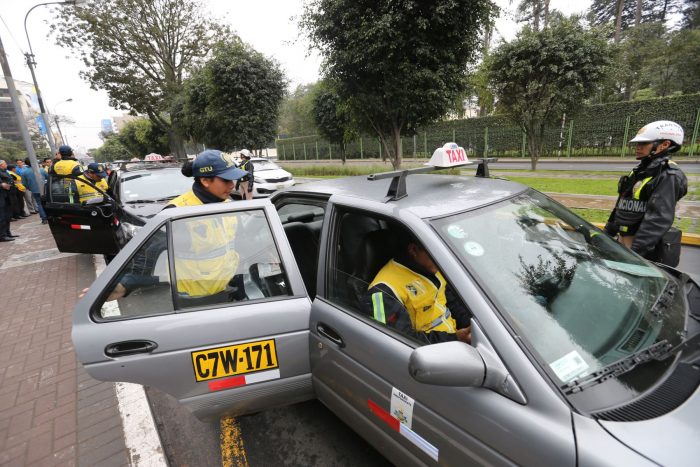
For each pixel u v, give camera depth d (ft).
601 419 3.68
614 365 4.23
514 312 4.67
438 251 5.16
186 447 8.16
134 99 84.12
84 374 10.90
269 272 6.73
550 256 5.69
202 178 8.06
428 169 6.59
